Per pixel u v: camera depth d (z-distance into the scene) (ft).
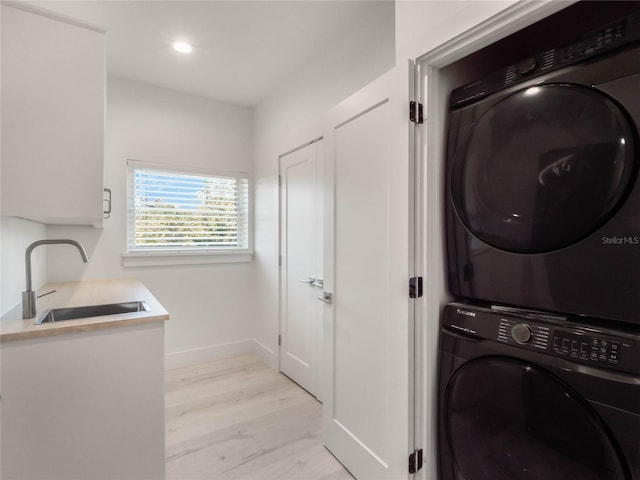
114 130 8.92
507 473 3.19
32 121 4.09
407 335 4.07
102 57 4.46
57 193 4.21
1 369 3.79
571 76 2.89
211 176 10.46
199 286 10.13
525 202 3.14
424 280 4.02
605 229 2.66
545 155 3.00
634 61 2.53
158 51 7.75
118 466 4.38
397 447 4.22
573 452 2.73
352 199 5.20
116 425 4.38
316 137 7.68
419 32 4.05
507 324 3.26
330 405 5.76
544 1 2.94
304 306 8.27
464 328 3.66
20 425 3.89
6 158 3.96
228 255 10.53
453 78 4.30
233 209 10.88
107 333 4.32
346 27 6.88
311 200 7.97
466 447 3.59
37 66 4.11
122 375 4.41
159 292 9.55
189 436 6.29
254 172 11.03
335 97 7.31
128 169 9.21
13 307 5.18
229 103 10.65
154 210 9.61
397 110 4.24
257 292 10.81
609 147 2.60
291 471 5.37
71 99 4.27
